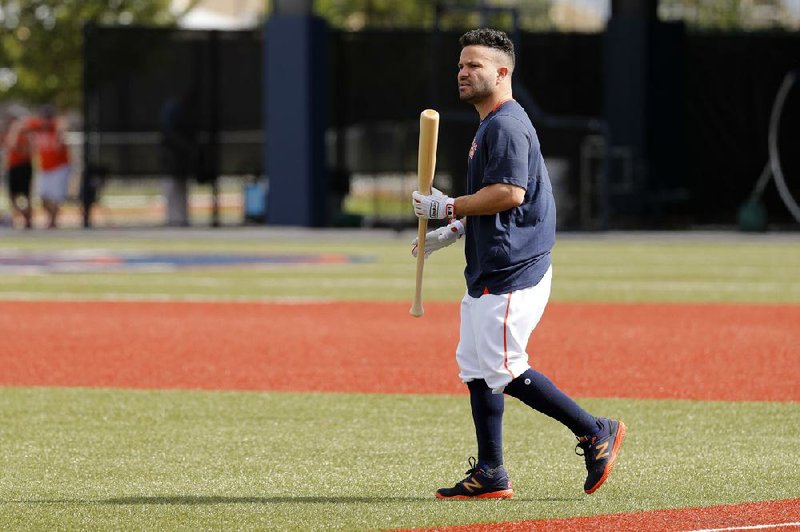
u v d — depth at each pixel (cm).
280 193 9675
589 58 10138
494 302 2247
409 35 9762
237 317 4925
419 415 3136
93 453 2742
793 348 4150
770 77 10206
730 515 2211
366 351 4109
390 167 9831
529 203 2248
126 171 9638
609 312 5084
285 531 2134
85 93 9525
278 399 3341
